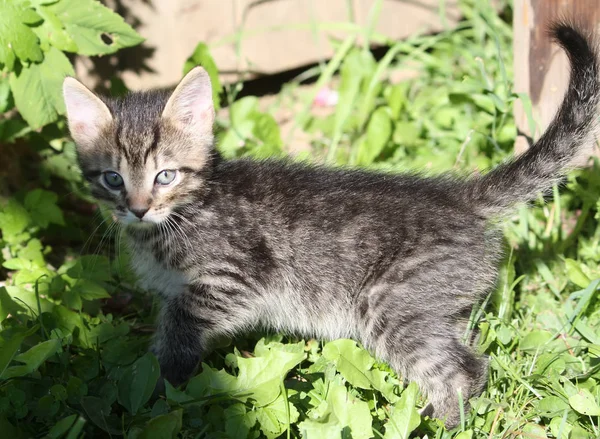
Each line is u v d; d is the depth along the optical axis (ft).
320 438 3.33
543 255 3.87
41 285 3.76
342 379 3.52
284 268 3.65
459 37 4.52
